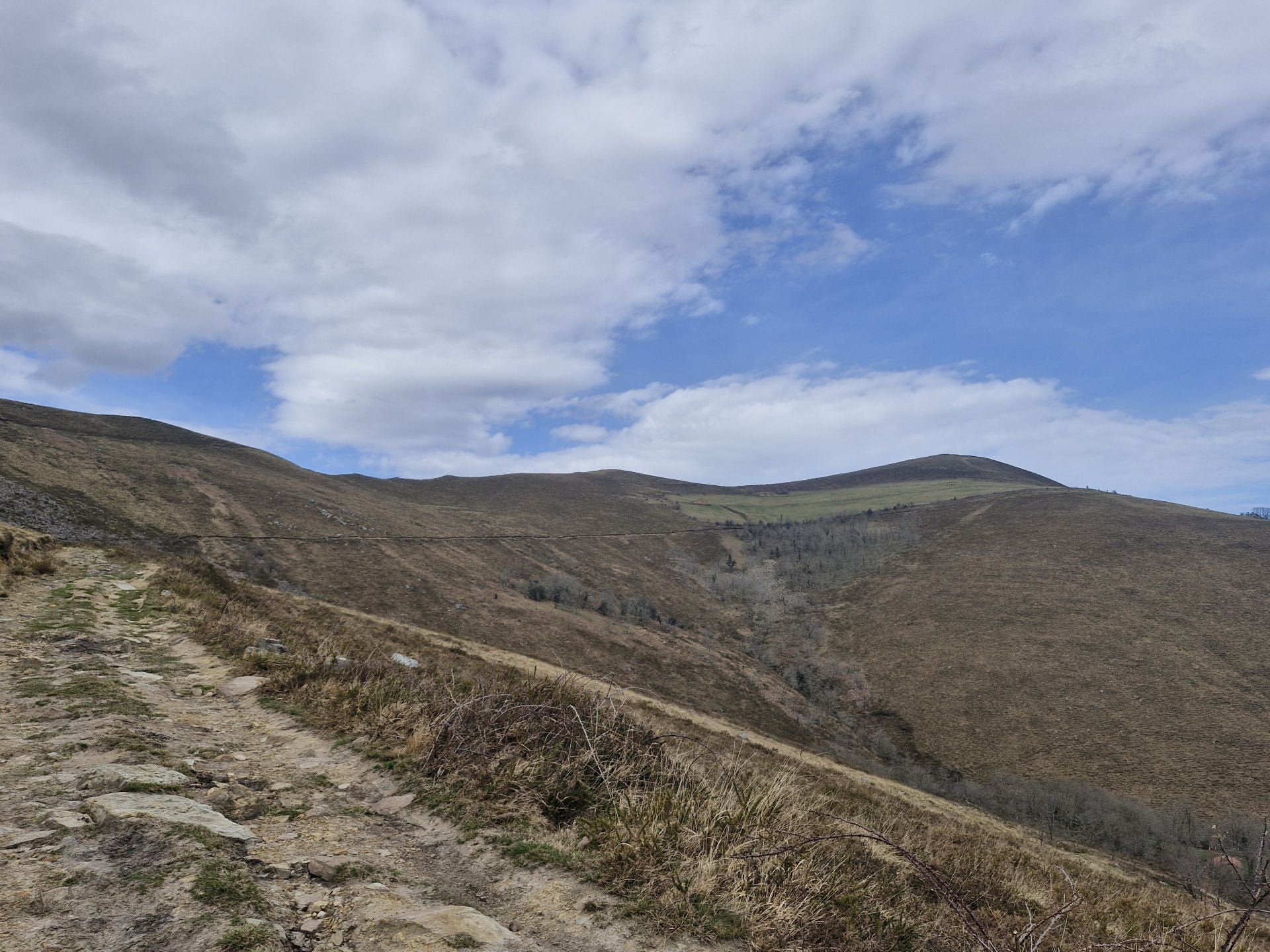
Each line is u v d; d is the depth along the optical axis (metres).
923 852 5.70
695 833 3.85
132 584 15.90
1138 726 63.47
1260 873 3.43
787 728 64.31
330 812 4.22
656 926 3.04
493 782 4.70
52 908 2.50
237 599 18.56
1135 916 5.88
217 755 5.12
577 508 175.25
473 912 2.96
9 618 9.70
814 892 3.49
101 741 4.76
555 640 70.56
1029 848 13.72
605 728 5.50
